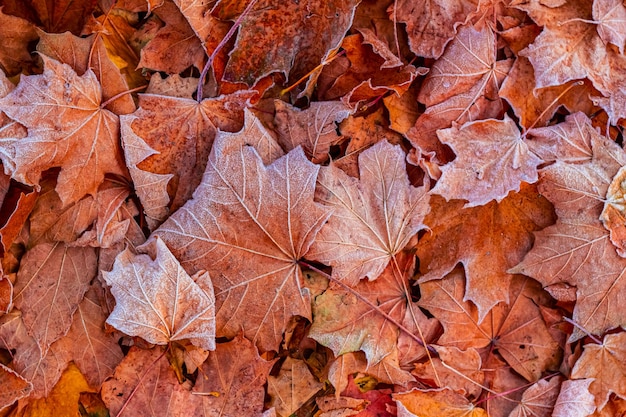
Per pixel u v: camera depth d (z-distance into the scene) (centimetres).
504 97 100
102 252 96
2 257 95
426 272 100
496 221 100
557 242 100
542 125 101
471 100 100
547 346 101
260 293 97
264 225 96
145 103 96
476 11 98
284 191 95
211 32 96
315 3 96
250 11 96
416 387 99
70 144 94
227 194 95
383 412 99
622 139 103
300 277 97
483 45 100
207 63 96
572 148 100
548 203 100
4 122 93
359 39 98
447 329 100
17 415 95
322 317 98
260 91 98
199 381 97
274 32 97
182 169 97
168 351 97
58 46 95
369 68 99
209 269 96
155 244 95
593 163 100
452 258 100
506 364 101
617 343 100
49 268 96
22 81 92
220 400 97
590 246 100
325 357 99
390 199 98
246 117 95
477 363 100
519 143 99
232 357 97
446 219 100
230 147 95
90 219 96
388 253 98
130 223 97
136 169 95
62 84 93
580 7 100
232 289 96
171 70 98
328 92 99
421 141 100
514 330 101
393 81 99
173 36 98
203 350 97
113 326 95
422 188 98
